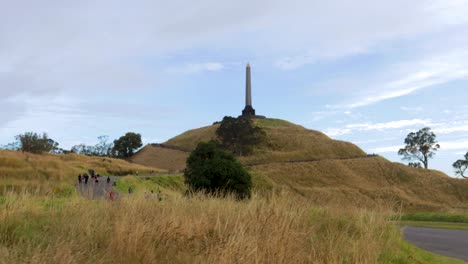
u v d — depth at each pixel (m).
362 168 113.31
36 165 42.06
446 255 10.91
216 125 150.25
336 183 101.25
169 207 8.59
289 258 6.11
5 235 6.44
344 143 135.62
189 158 40.16
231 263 5.61
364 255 6.73
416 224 20.58
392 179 107.81
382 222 9.11
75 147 117.56
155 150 136.00
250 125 124.19
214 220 7.82
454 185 100.44
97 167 68.25
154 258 5.77
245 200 9.99
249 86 155.62
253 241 6.25
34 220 7.61
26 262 5.20
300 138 134.12
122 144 132.12
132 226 6.52
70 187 12.01
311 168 108.88
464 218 22.92
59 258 5.28
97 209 8.30
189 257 5.88
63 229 6.84
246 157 117.50
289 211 8.52
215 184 32.50
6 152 53.53
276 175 101.44
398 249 8.66
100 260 5.52
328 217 9.17
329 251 6.59
